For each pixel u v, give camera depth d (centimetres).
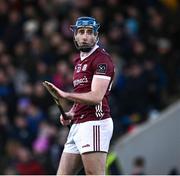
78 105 2073
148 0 4700
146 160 3491
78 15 4478
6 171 3866
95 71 2042
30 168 3838
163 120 3531
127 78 4144
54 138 3950
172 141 3519
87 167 2050
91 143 2042
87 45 2061
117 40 4362
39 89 4125
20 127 4019
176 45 4550
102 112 2058
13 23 4488
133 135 3500
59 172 2119
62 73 4100
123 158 3459
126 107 4066
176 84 4331
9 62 4303
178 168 3494
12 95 4166
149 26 4547
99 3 4550
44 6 4584
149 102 4134
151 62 4312
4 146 4003
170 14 4647
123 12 4559
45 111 4084
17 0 4603
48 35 4381
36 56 4269
